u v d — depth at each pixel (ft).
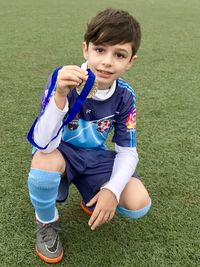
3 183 6.97
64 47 15.02
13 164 7.51
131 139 5.86
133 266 5.54
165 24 20.06
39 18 19.75
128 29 5.22
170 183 7.29
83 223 6.28
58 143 5.30
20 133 8.59
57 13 21.12
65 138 5.75
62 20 19.56
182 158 8.07
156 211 6.59
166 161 7.93
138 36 5.45
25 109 9.70
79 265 5.52
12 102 10.03
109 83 5.48
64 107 4.96
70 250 5.76
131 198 5.65
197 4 26.73
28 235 5.94
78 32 17.38
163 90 11.41
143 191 5.73
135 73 12.64
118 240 5.99
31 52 14.20
